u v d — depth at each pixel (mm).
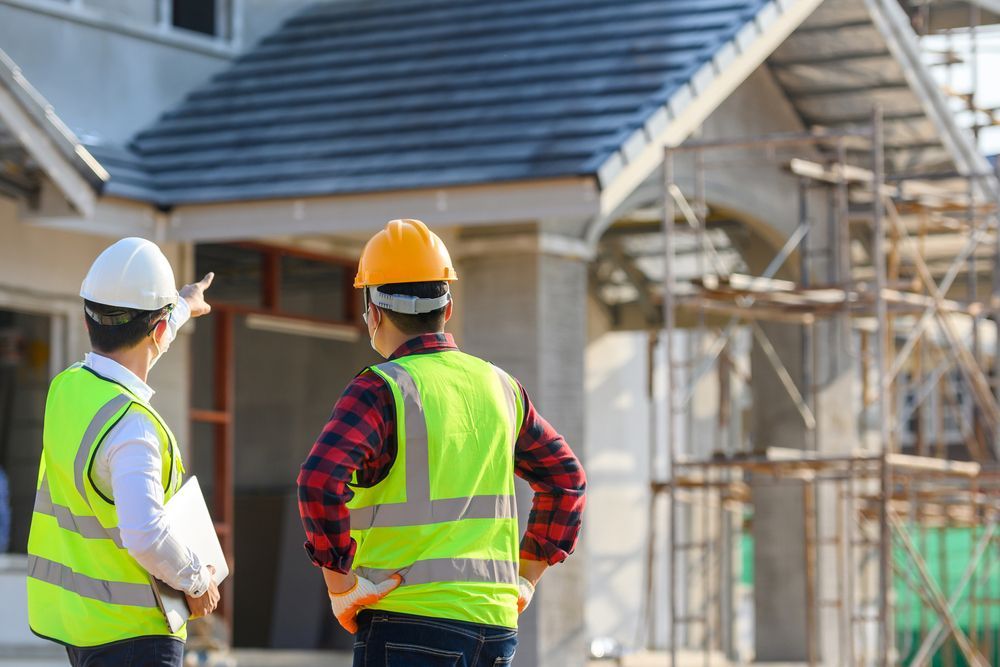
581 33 14430
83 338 13938
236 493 19219
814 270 17562
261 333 19391
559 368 13898
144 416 4469
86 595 4469
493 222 12516
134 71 15250
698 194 15031
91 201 12531
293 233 12945
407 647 4305
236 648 18094
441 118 13508
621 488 23625
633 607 23797
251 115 14750
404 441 4344
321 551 4227
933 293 15383
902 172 18359
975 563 16969
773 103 17250
